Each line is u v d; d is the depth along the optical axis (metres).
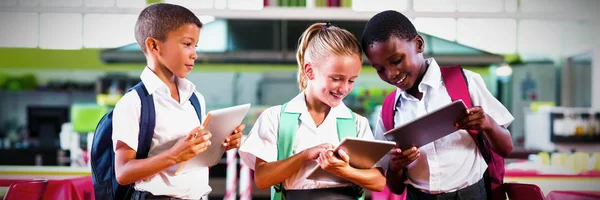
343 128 1.73
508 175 2.76
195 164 1.65
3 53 6.02
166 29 1.61
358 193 1.71
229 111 1.50
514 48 4.98
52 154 4.96
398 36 1.66
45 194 2.01
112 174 1.69
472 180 1.81
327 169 1.53
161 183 1.65
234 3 4.18
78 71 6.46
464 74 1.83
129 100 1.63
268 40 4.89
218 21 4.89
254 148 1.69
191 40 1.64
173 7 1.65
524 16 3.95
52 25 4.89
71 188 2.06
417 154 1.69
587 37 4.84
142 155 1.64
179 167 1.56
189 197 1.68
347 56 1.58
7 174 3.03
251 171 3.71
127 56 4.82
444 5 4.23
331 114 1.74
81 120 5.05
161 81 1.65
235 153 3.57
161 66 1.67
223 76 6.61
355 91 5.97
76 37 4.91
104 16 4.78
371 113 5.93
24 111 6.56
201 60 4.93
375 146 1.46
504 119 1.80
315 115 1.74
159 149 1.65
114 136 1.61
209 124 1.49
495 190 1.96
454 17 3.79
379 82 6.38
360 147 1.47
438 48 4.79
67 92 6.54
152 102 1.64
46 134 5.62
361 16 4.01
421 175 1.83
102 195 1.69
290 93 6.48
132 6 4.28
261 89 6.48
